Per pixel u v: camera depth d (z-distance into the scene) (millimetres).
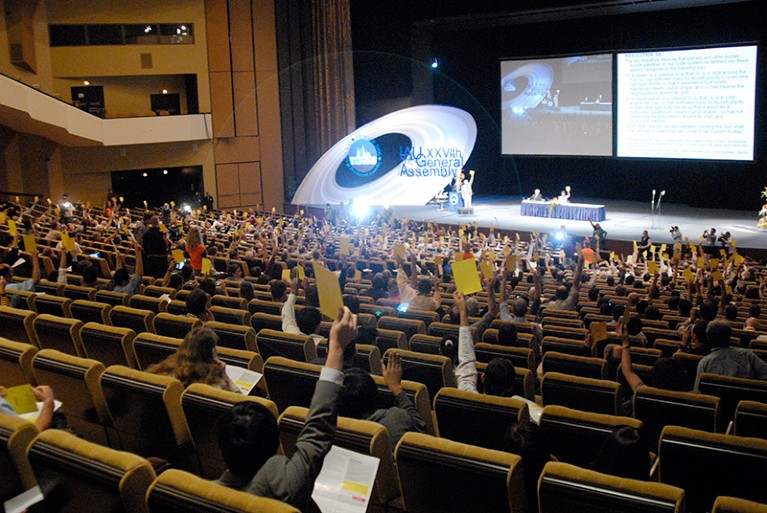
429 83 32594
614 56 28438
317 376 4680
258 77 33188
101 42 30312
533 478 3320
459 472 3307
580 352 7074
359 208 30828
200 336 4414
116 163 31109
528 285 13086
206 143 32594
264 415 2689
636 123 28391
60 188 30125
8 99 23625
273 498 2619
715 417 4594
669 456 3791
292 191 34406
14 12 28250
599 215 26859
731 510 2818
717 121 26578
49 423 3734
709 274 13742
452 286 11953
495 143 33875
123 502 2855
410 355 5773
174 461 4348
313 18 33594
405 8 30844
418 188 32781
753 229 24766
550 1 26016
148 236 11781
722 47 26078
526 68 30844
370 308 8742
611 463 3389
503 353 6484
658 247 22781
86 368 4531
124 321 6734
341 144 33438
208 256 14500
